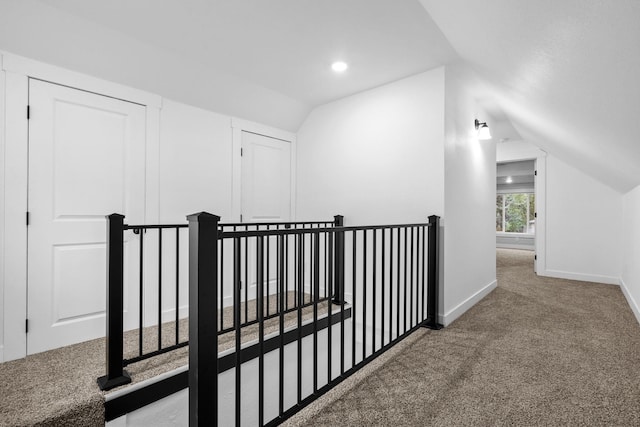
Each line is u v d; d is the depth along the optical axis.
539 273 4.97
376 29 2.18
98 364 1.92
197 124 2.96
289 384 2.49
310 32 2.22
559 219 4.79
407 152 2.93
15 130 2.03
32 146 2.10
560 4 0.94
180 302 2.83
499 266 5.89
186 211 2.88
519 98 2.44
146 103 2.62
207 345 1.14
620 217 4.31
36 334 2.11
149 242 2.64
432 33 2.22
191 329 1.14
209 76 2.80
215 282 1.16
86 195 2.33
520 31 1.32
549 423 1.44
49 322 2.16
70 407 1.49
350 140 3.36
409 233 2.91
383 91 3.10
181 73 2.67
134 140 2.56
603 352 2.16
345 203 3.40
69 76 2.24
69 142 2.26
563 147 3.46
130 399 1.66
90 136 2.35
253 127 3.42
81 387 1.65
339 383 1.74
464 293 3.16
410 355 2.13
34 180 2.11
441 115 2.72
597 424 1.43
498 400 1.62
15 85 2.03
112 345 1.68
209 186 3.05
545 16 1.07
